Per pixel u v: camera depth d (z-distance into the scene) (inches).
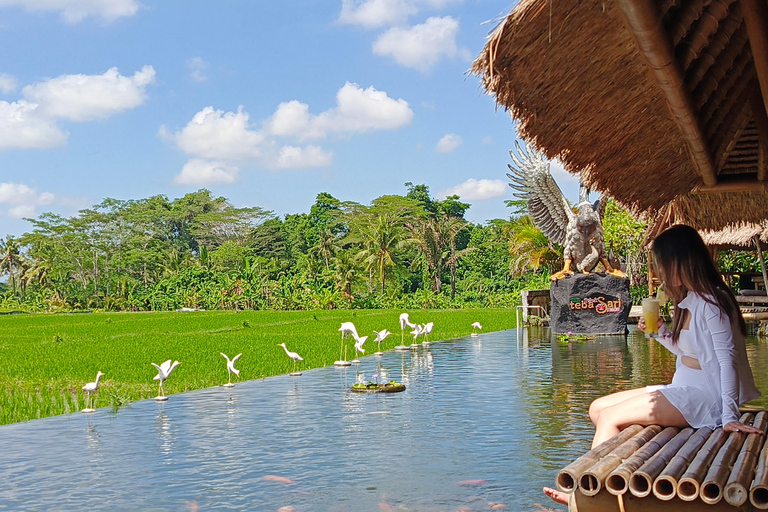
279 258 3056.1
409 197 3213.6
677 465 130.3
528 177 872.3
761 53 148.2
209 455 264.5
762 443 145.3
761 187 253.0
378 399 381.4
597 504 133.3
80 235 3011.8
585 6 139.9
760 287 920.3
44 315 2079.2
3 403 394.0
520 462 246.2
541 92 165.6
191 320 1461.6
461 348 677.9
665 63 141.7
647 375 463.2
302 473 237.9
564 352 624.7
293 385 440.5
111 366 584.1
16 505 210.5
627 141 204.2
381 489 218.2
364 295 2416.3
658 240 165.8
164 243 3196.4
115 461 258.4
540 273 1985.7
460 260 2652.6
